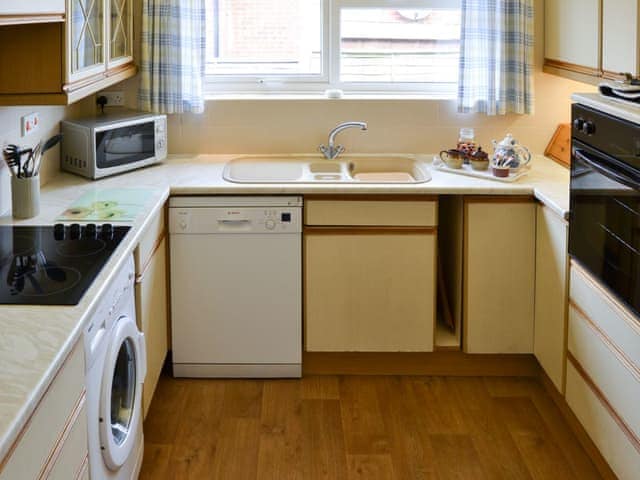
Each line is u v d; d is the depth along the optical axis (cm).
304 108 389
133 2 375
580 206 279
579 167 279
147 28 371
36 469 156
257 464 291
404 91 401
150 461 292
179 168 366
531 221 338
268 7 395
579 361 288
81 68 284
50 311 194
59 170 353
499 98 379
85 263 231
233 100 388
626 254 239
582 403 286
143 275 285
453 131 394
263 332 351
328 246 342
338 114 391
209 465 290
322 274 345
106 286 215
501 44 373
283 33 397
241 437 309
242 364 354
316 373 363
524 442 306
